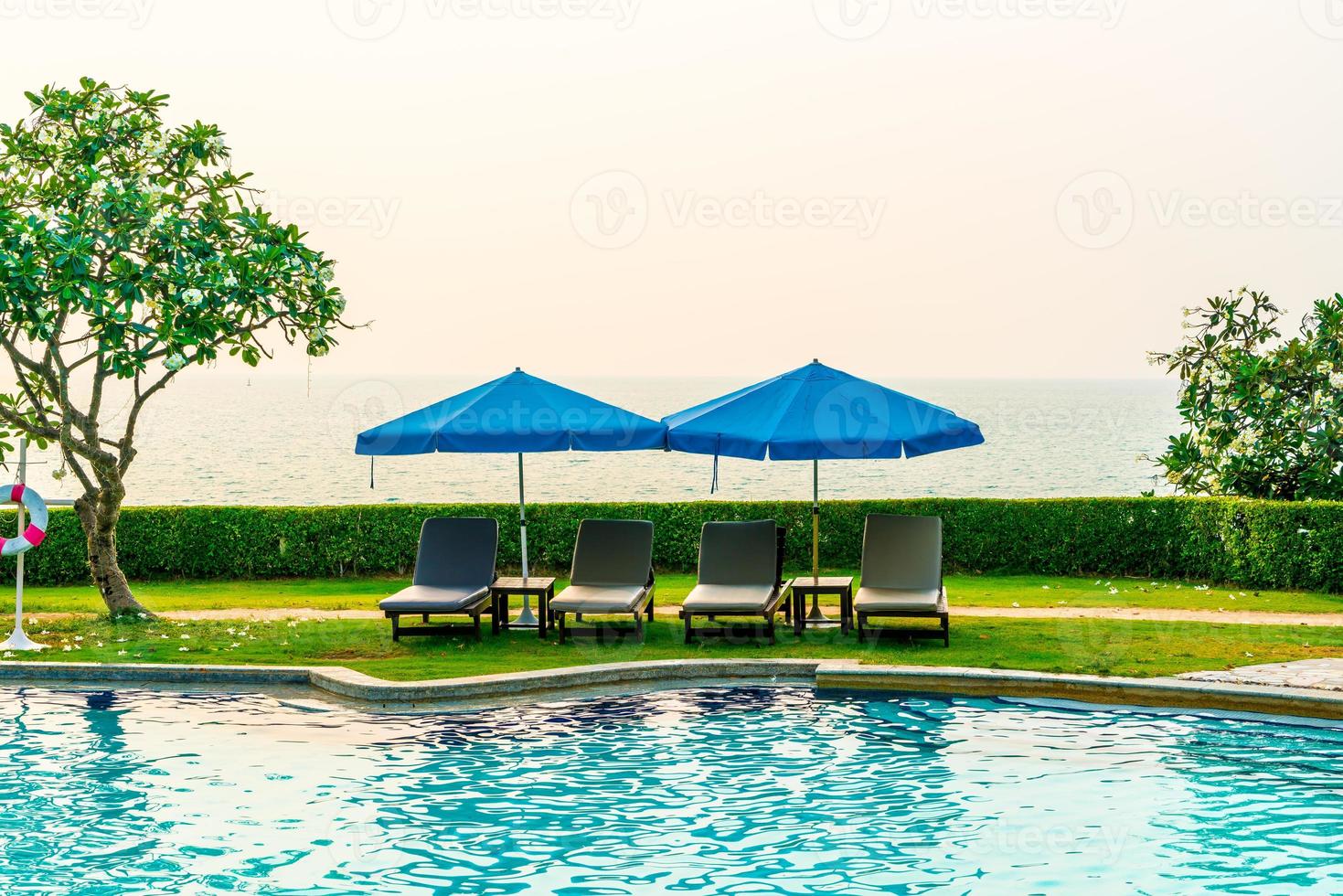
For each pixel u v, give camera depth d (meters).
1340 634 12.02
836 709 9.66
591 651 11.47
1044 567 17.53
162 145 13.32
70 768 8.15
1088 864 6.48
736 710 9.64
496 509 17.73
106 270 12.88
